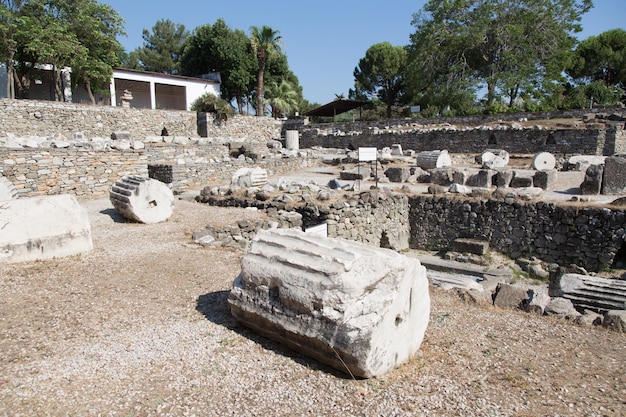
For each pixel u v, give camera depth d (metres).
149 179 9.45
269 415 3.18
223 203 11.88
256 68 41.84
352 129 33.47
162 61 51.75
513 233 11.93
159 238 8.24
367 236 12.08
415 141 27.56
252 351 4.08
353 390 3.48
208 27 41.06
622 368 4.07
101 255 6.98
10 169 11.18
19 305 4.96
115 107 26.19
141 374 3.66
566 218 11.10
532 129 23.53
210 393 3.43
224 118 32.03
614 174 12.79
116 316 4.79
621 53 39.19
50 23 23.72
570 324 5.27
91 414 3.13
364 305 3.63
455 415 3.21
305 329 3.84
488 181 15.04
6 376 3.55
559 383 3.74
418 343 4.16
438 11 35.00
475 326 5.05
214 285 5.87
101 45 27.78
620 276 10.16
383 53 43.03
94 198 12.31
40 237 6.57
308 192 12.48
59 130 23.64
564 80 33.00
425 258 12.39
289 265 4.13
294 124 35.94
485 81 33.34
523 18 32.41
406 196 13.55
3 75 25.67
